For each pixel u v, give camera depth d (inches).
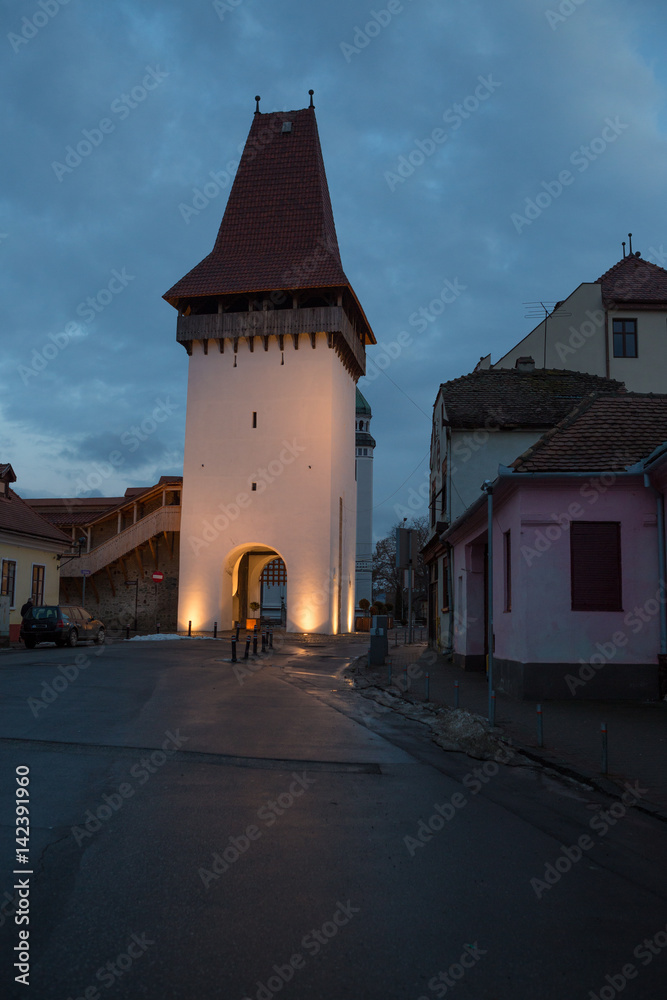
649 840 256.8
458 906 194.1
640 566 608.1
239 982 153.2
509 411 1088.8
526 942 174.9
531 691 603.2
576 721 497.0
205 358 2071.9
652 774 343.6
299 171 2177.7
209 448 2042.3
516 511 633.6
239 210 2167.8
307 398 2003.0
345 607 2153.1
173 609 2151.8
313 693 680.4
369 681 786.8
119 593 2185.0
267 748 400.8
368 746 418.3
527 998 150.6
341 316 1982.0
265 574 2506.2
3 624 1300.4
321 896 197.3
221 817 267.3
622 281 1486.2
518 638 626.8
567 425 669.3
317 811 279.6
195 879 206.5
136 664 919.7
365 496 3890.3
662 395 716.7
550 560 613.6
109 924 177.9
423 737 457.7
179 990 149.6
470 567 916.6
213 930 175.8
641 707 564.1
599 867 228.1
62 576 2092.8
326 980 154.7
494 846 245.1
